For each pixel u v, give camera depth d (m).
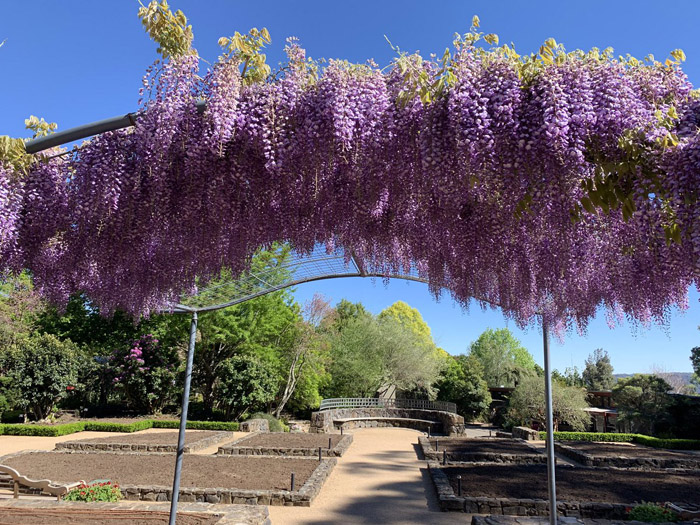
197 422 15.48
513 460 11.11
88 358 17.22
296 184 2.01
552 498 3.63
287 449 11.22
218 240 2.24
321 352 21.42
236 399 16.47
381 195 2.01
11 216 2.43
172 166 2.13
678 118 1.79
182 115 2.02
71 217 2.47
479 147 1.68
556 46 1.73
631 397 17.33
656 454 12.21
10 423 15.17
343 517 6.29
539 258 1.98
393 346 23.03
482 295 2.25
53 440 12.83
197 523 5.06
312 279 5.48
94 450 10.86
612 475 8.76
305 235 2.15
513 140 1.70
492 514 6.54
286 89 2.00
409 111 1.88
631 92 1.75
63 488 6.13
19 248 2.58
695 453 13.20
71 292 3.20
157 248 2.50
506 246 1.98
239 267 2.38
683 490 7.46
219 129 1.96
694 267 1.81
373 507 6.82
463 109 1.72
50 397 15.16
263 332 17.64
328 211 2.08
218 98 1.98
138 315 3.40
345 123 1.88
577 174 1.63
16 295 16.08
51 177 2.58
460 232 2.00
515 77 1.73
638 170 1.75
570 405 17.58
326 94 1.91
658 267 2.02
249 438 13.30
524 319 2.38
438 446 13.15
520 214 1.77
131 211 2.26
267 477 8.05
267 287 5.51
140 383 17.03
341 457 11.20
